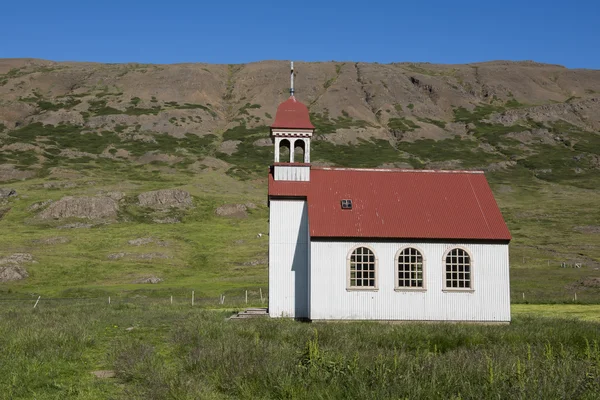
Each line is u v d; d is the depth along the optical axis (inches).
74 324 1094.4
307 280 1556.3
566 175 7268.7
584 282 2689.5
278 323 1189.1
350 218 1493.6
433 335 987.3
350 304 1453.0
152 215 5049.2
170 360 786.2
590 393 512.7
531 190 6530.5
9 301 2303.2
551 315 1579.7
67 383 649.0
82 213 4877.0
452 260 1483.8
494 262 1483.8
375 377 567.5
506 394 514.6
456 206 1550.2
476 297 1469.0
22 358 737.0
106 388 620.7
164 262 3737.7
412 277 1472.7
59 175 6176.2
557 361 655.8
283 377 588.1
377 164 7347.4
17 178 6186.0
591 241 4306.1
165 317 1427.2
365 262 1466.5
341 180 1603.1
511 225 4980.3
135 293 2652.6
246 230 4722.0
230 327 1087.6
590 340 914.7
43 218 4739.2
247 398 552.1
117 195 5374.0
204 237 4441.4
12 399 569.6
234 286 2938.0
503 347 796.6
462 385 548.1
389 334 998.4
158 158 7416.3
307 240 1567.4
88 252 3885.3
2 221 4648.1
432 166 7396.7
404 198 1561.3
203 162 7317.9
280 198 1582.2
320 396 527.2
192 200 5492.1
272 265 1565.0
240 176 6845.5
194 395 551.8
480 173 1646.2
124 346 836.6
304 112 1679.4
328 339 877.2
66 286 3090.6
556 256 3828.7
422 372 592.1
